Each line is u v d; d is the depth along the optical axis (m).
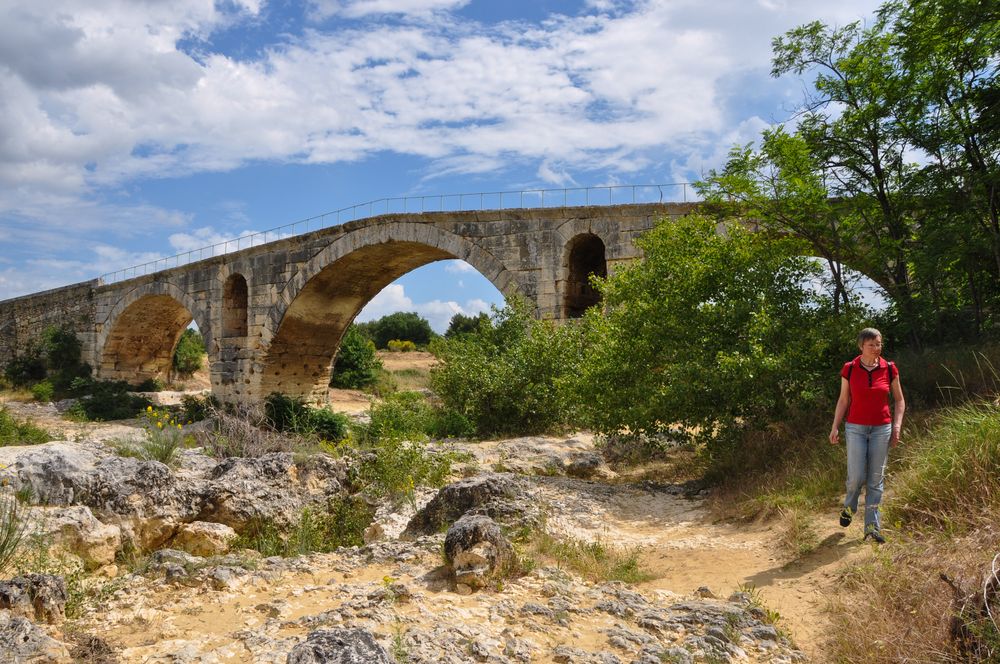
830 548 6.84
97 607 5.36
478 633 4.69
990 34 11.61
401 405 21.52
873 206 13.72
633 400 12.19
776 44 14.07
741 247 12.45
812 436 10.66
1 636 4.03
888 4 12.87
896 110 13.15
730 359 10.91
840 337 11.45
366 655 3.62
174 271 39.03
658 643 4.71
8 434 18.28
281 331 33.56
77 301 45.75
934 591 4.77
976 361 10.06
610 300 13.63
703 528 8.88
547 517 8.45
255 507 8.99
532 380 20.38
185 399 37.12
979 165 12.48
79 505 7.51
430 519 8.38
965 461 6.53
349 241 29.97
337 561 6.85
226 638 4.63
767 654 4.70
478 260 26.05
